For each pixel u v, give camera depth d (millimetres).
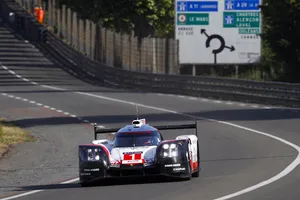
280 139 73188
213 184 46469
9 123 101062
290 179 46812
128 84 174125
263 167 54281
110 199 42531
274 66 173000
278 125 86188
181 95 147500
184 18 169500
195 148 51406
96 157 48062
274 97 119312
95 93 152500
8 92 156875
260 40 170000
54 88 169125
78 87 174000
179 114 105250
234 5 170000
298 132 78438
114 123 96625
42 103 129250
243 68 185125
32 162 68000
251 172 51844
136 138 50406
